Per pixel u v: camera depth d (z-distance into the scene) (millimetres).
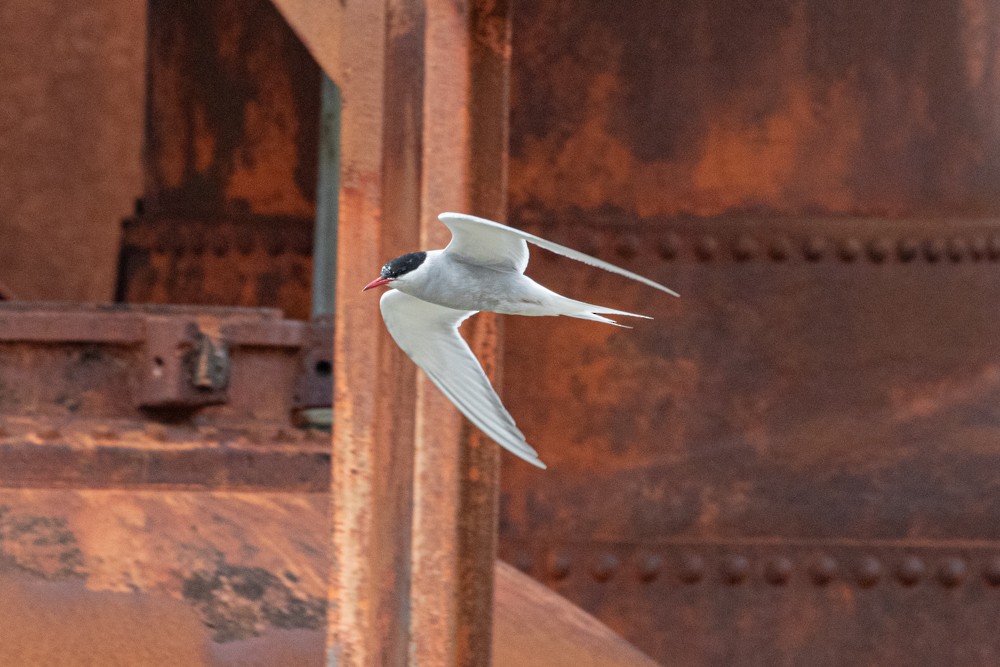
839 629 12172
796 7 12719
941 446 12461
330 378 10328
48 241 20922
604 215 12758
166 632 6836
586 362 12594
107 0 21266
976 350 12719
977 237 12766
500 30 6312
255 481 8695
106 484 8242
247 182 15758
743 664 12172
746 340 12602
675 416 12547
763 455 12461
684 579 12266
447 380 5168
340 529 6332
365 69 6363
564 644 7762
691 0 12719
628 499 12414
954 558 12266
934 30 12812
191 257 15812
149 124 16469
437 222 6152
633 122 12758
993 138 12953
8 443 8172
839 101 12758
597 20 12773
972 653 12172
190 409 9352
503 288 4684
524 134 12828
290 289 15609
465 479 6199
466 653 6199
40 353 9039
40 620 6762
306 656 6895
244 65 15758
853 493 12383
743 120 12742
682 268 12680
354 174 6355
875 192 12812
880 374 12617
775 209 12742
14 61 20828
